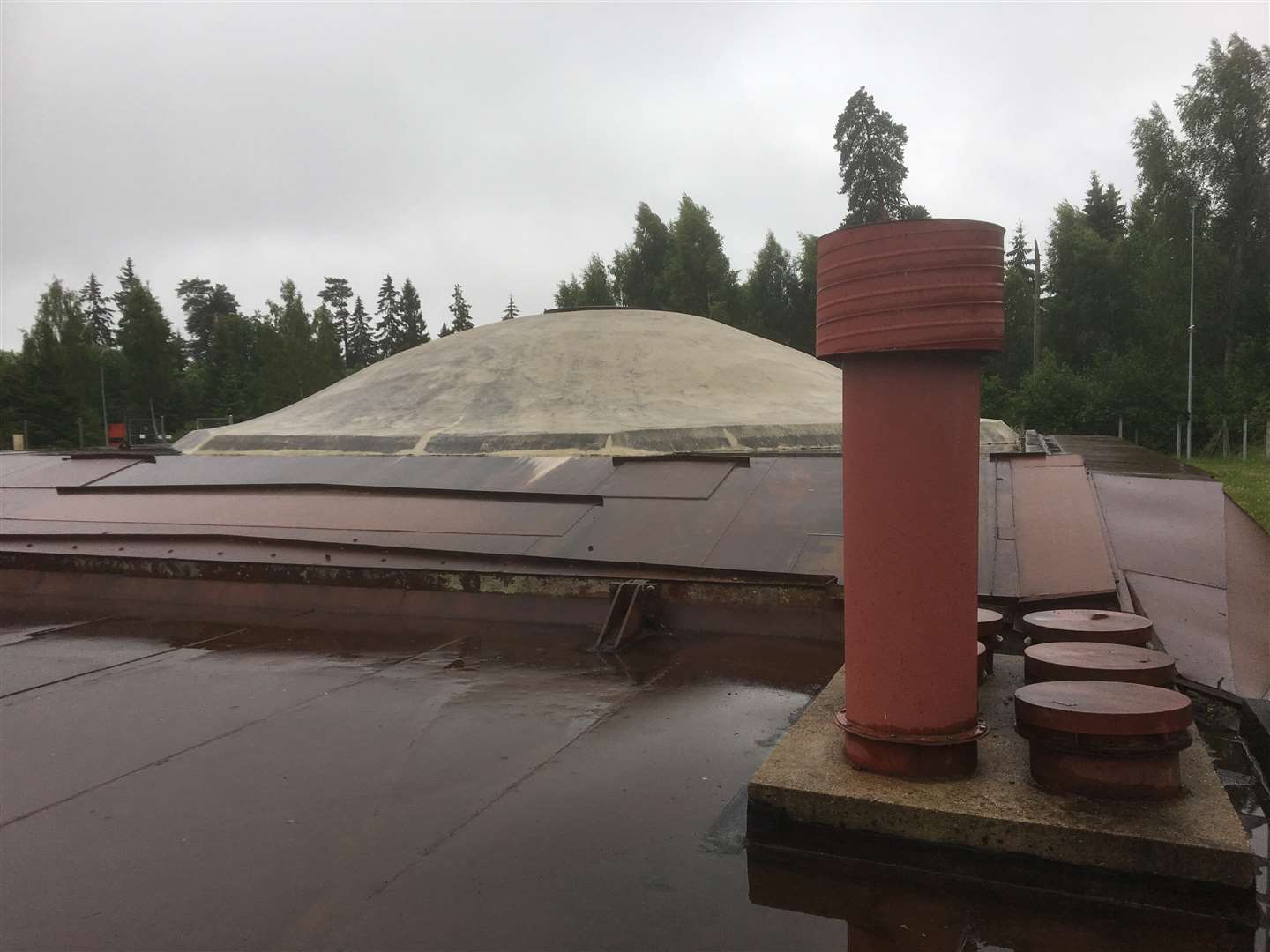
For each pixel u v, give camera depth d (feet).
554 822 10.03
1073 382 123.75
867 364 9.39
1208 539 18.86
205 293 365.40
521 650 17.07
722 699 14.05
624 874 8.88
